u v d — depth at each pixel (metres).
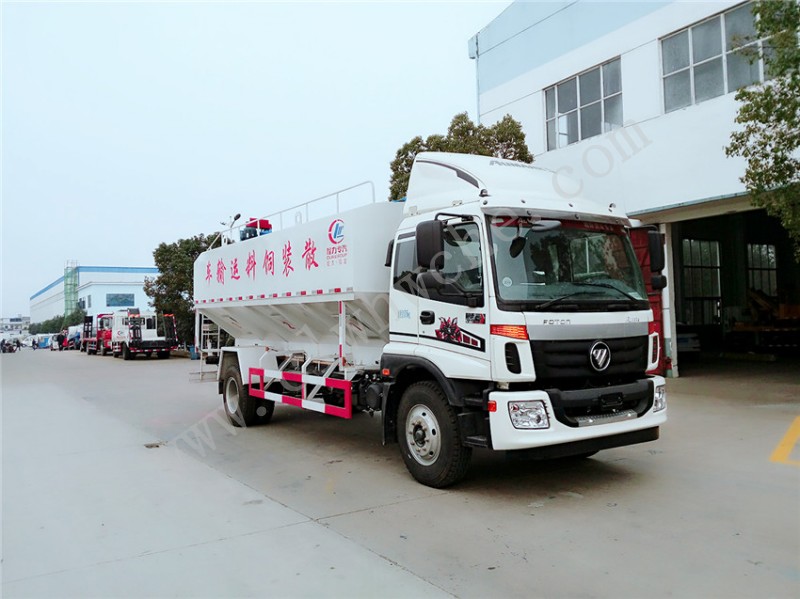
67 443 8.44
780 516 4.81
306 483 6.18
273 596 3.64
